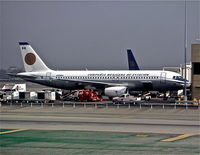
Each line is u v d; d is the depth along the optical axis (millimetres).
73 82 103688
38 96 91500
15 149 34906
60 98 104188
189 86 94875
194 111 67438
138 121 53688
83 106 76562
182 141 38438
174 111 67438
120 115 62000
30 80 107938
